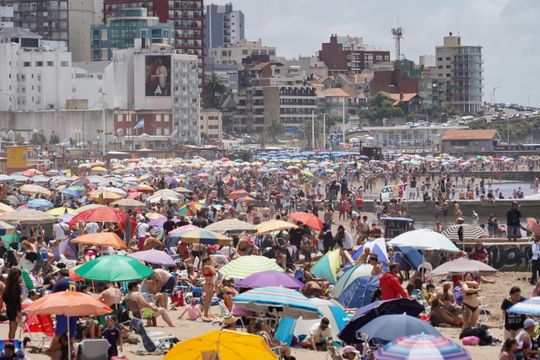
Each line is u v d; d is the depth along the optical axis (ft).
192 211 545.85
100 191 577.84
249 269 275.59
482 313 312.09
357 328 210.79
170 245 411.34
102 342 204.44
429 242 331.57
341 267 331.77
